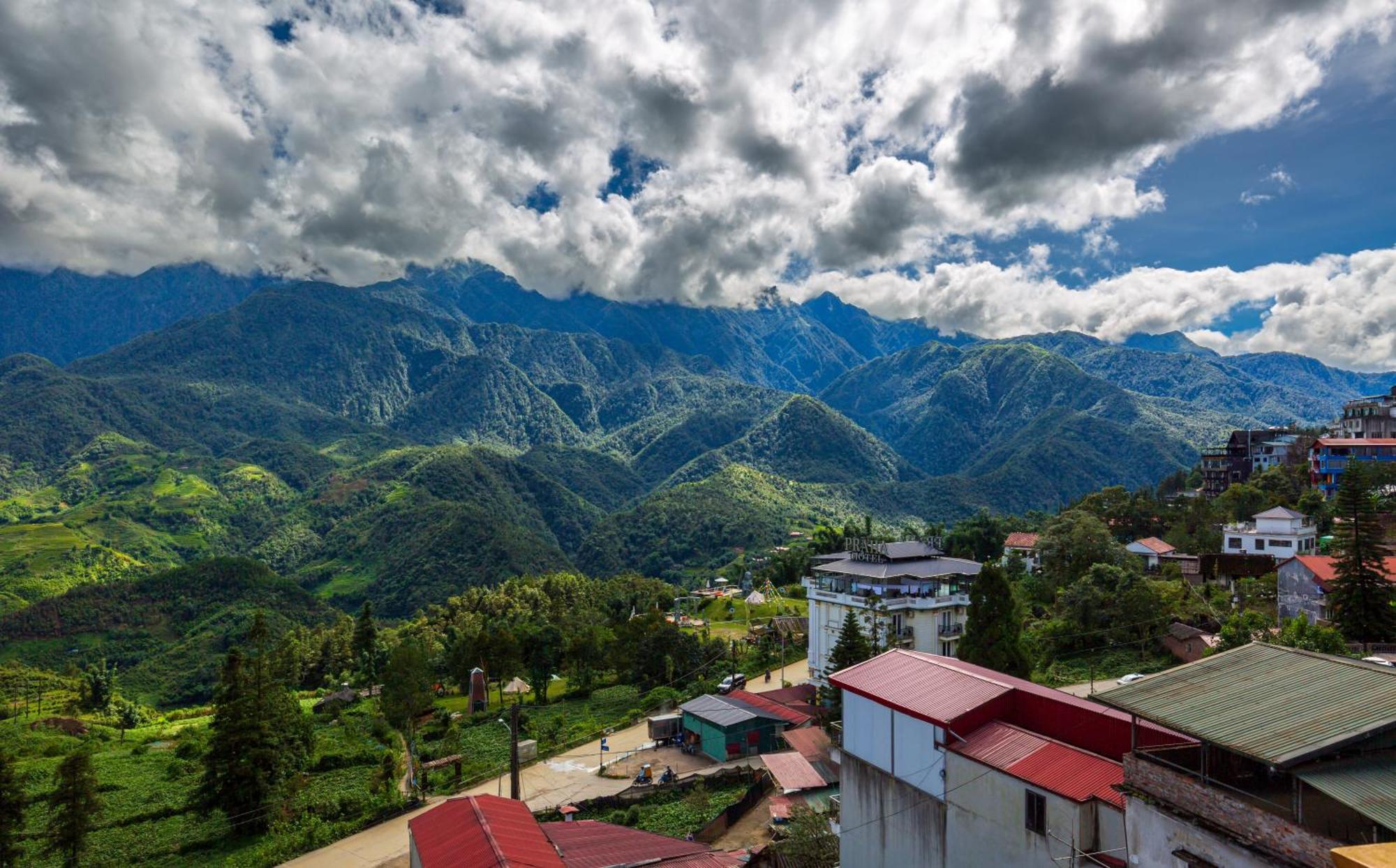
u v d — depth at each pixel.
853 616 68.00
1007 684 31.83
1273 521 91.94
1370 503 58.75
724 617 134.12
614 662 98.19
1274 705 19.80
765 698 72.12
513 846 33.44
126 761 78.44
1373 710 18.64
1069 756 26.77
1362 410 125.88
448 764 64.31
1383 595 57.53
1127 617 75.19
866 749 34.66
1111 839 23.64
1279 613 72.12
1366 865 12.82
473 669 94.19
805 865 38.19
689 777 56.59
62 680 141.00
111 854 54.16
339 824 54.41
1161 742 24.81
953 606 80.06
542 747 71.19
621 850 36.66
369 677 120.00
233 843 55.91
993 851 27.61
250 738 58.53
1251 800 18.50
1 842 50.22
